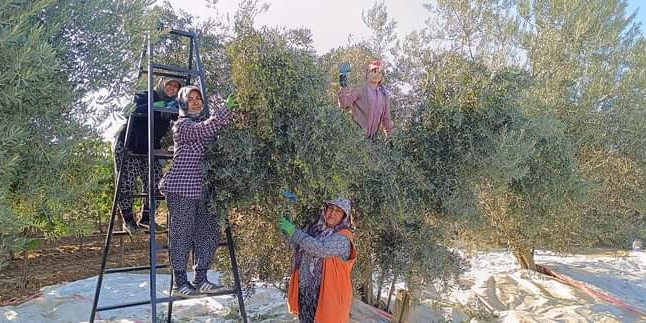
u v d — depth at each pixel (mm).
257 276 6344
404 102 6527
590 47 10758
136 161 5332
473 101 6016
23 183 3504
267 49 4734
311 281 5066
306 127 4629
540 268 11219
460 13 8344
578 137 10211
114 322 6949
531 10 10844
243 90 4688
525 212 8477
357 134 4902
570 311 8102
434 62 6520
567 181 7973
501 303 8930
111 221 5176
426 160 6055
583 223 10414
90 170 4184
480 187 6855
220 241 5582
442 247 6344
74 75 3639
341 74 5871
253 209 5285
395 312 6922
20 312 7500
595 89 10383
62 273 11898
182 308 7684
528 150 6168
